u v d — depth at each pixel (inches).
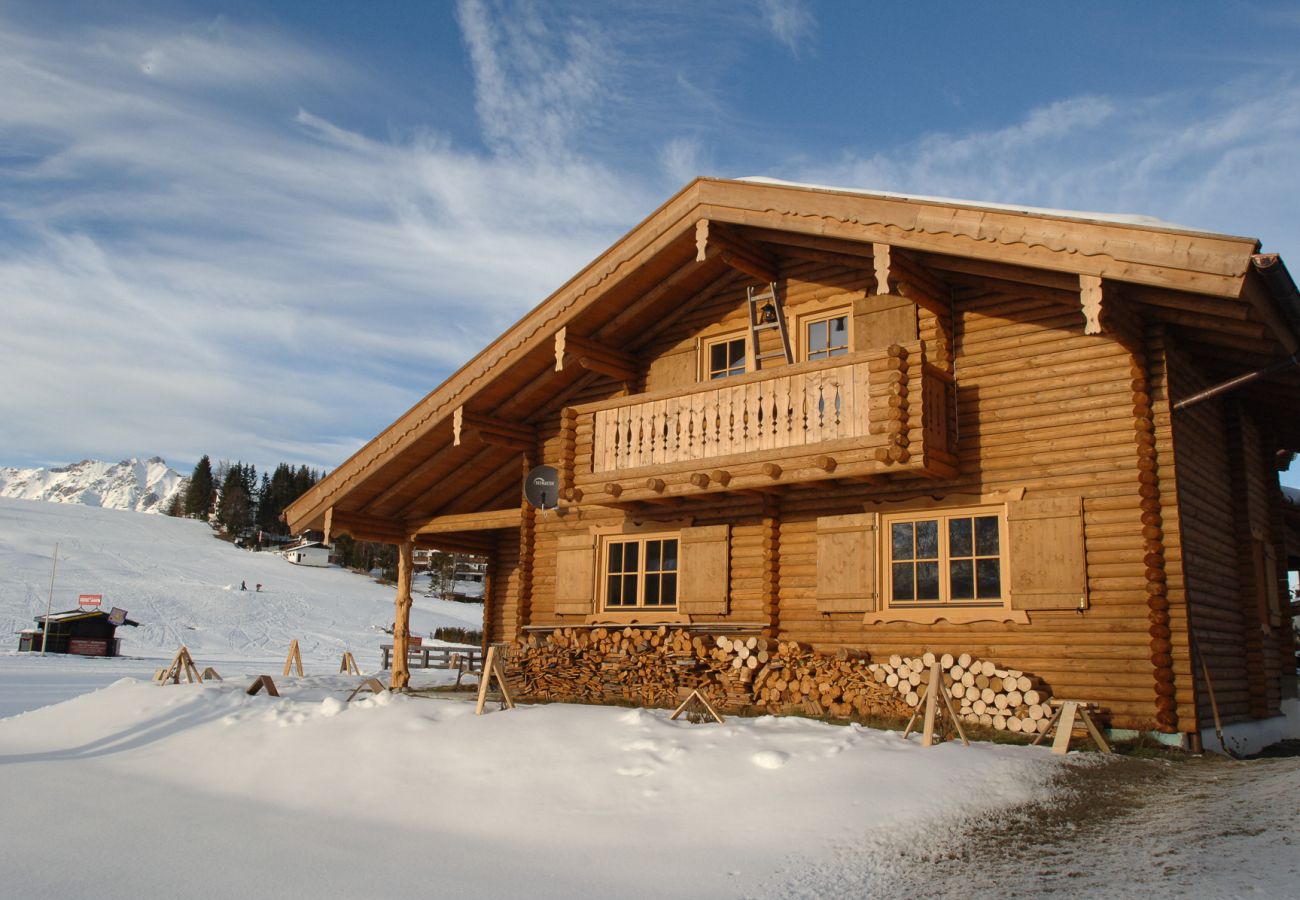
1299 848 226.4
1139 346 431.8
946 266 451.2
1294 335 413.7
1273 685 536.1
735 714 499.2
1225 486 502.3
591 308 570.3
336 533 684.1
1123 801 294.8
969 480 474.0
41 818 310.3
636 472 551.2
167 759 406.6
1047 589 439.5
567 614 610.9
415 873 241.1
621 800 304.3
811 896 215.0
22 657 1400.1
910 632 481.4
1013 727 427.8
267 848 269.4
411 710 419.5
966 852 242.1
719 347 584.4
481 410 640.4
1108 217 446.6
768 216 487.2
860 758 318.3
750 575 543.2
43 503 4074.8
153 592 2364.7
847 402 478.6
